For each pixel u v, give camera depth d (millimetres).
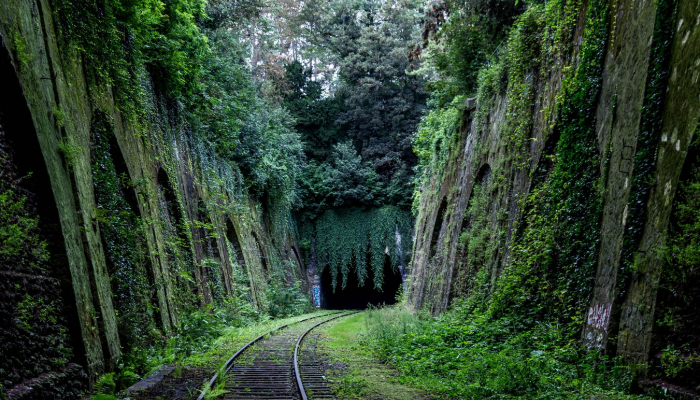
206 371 9094
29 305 6227
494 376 7621
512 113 13578
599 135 9047
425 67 23062
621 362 7043
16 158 6770
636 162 7547
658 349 6441
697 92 6500
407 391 7410
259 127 26453
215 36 22188
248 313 20250
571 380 7238
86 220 8391
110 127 10375
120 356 8633
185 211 16266
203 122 20609
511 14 16547
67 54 8641
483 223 15125
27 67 6797
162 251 13219
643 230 7238
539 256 10289
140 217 11625
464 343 10375
